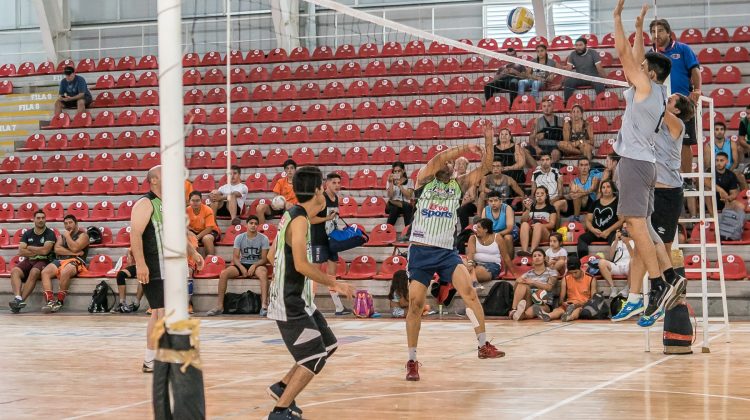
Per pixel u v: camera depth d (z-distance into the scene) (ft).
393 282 49.78
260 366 30.48
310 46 82.84
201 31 83.20
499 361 30.30
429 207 26.76
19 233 62.44
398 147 64.54
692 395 22.47
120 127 72.43
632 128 22.94
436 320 47.73
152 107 75.10
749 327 41.73
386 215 57.31
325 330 20.56
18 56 88.48
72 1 87.25
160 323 14.14
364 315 50.08
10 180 67.92
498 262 49.90
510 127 62.39
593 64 64.90
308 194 19.34
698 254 48.88
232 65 77.41
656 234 24.40
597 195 52.85
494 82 65.98
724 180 51.08
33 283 56.85
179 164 14.21
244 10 82.17
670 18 76.23
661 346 34.12
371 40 81.97
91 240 59.47
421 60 73.97
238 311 52.95
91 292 56.75
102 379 27.89
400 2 81.82
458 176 28.91
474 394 23.25
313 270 18.70
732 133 60.08
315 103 71.56
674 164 26.02
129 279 56.70
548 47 72.90
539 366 28.81
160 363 14.14
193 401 14.05
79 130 73.10
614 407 20.88
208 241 55.83
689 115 26.58
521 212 53.98
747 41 69.92
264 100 72.13
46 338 41.34
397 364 30.04
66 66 75.36
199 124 70.74
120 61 81.20
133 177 65.10
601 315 46.37
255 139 67.82
